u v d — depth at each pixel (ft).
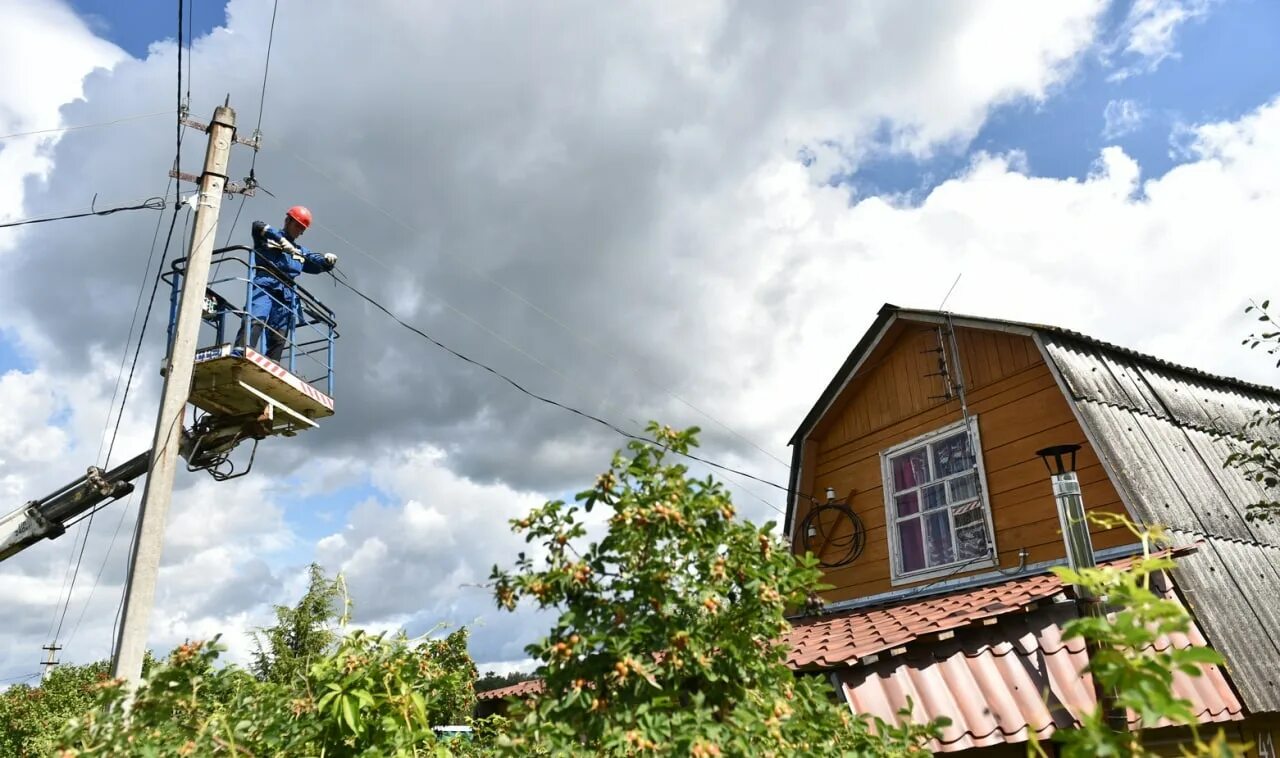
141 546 26.63
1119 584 7.31
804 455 39.65
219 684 13.05
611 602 10.98
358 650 13.41
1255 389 35.50
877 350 36.65
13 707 42.06
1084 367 29.50
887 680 19.26
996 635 20.79
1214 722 23.26
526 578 10.91
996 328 31.40
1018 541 29.45
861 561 36.19
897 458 35.91
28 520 34.68
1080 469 27.89
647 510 10.59
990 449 31.35
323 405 34.99
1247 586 25.38
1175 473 27.84
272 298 33.50
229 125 32.60
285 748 12.45
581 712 10.44
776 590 10.96
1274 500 29.66
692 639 10.30
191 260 30.37
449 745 16.26
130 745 11.28
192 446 33.19
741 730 9.84
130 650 25.40
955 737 18.54
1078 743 6.82
